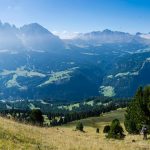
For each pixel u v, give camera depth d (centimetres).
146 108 6475
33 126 4378
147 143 4284
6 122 3375
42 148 2447
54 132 4344
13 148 2097
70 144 3070
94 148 3130
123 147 3634
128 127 7681
